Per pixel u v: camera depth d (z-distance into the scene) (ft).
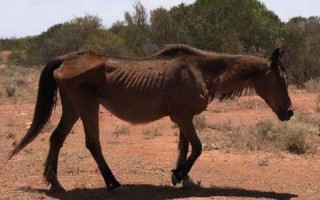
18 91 83.30
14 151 30.45
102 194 29.73
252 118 58.03
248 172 35.47
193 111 29.78
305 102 67.92
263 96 30.27
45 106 30.32
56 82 29.96
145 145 44.78
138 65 29.76
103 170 29.86
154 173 35.04
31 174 34.53
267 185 32.17
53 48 143.02
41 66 141.18
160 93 29.37
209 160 38.83
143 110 29.78
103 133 50.96
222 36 99.66
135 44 114.21
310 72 91.25
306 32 104.32
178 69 29.55
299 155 40.47
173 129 52.08
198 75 29.76
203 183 32.53
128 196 29.22
